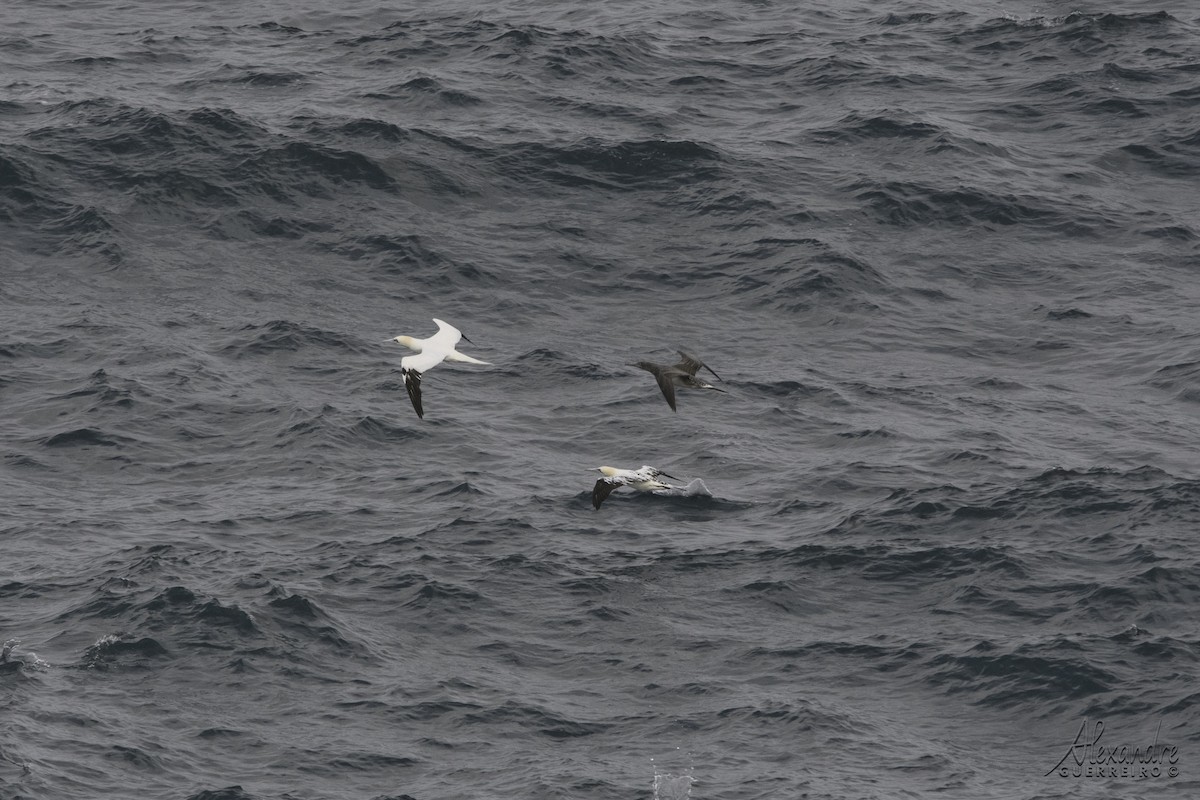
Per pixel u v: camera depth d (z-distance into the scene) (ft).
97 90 288.92
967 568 169.17
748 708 148.36
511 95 289.74
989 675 152.35
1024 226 255.50
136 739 142.00
